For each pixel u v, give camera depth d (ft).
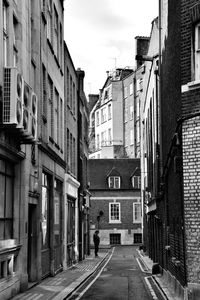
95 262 110.11
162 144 74.64
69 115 98.89
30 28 58.29
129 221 216.95
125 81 279.28
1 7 44.06
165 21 67.36
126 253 151.64
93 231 215.72
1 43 43.68
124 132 278.26
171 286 60.39
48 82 73.77
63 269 85.30
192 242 46.37
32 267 61.16
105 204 217.97
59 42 85.71
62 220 85.81
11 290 48.65
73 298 53.16
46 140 69.21
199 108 46.52
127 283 68.49
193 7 47.44
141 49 191.01
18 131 45.37
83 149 126.62
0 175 46.83
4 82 42.78
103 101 300.61
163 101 73.46
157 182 86.84
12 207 51.80
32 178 58.44
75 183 100.68
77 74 113.19
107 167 225.56
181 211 49.08
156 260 96.22
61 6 88.89
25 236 53.42
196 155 46.68
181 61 48.73
